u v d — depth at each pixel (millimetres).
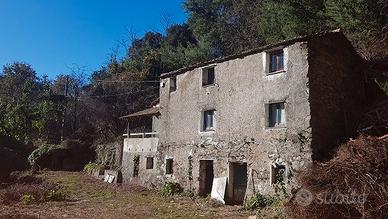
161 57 42812
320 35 15906
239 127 18094
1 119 37125
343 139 15469
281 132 16047
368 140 12672
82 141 39062
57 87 55219
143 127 31641
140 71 43188
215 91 19859
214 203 17391
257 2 36156
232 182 18266
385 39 19203
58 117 43656
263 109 17031
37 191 19016
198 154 20281
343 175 11039
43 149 35500
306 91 15367
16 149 35625
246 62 18359
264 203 15703
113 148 33188
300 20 22969
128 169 27203
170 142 22703
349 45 17859
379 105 16531
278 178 15938
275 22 25391
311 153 14773
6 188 21062
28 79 56906
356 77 18000
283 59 16688
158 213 14922
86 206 16797
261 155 16766
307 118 15148
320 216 10719
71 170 35344
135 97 41312
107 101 41844
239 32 37219
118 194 21188
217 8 43219
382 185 10406
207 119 20375
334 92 16406
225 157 18562
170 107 23203
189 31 49438
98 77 47469
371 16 18938
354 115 17094
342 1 19469
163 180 22891
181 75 22609
